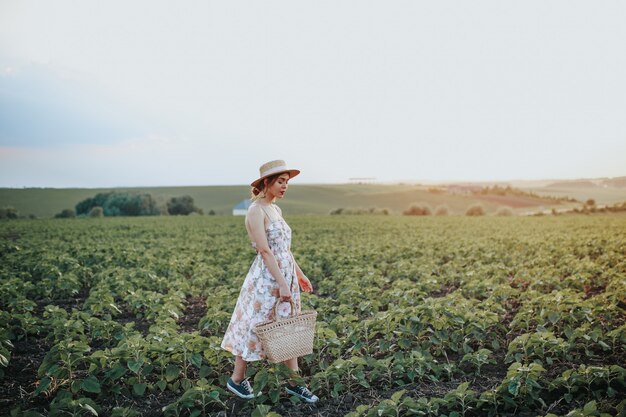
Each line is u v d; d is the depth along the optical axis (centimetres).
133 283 1170
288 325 521
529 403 521
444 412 521
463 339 725
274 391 539
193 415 514
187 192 10931
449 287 1253
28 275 1295
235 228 4159
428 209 8244
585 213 6850
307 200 9956
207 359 642
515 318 748
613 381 558
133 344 588
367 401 554
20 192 10238
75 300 1131
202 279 1216
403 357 626
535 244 1995
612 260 1448
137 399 577
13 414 471
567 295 805
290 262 549
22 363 691
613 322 802
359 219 6212
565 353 635
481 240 2370
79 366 666
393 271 1339
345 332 720
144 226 4606
